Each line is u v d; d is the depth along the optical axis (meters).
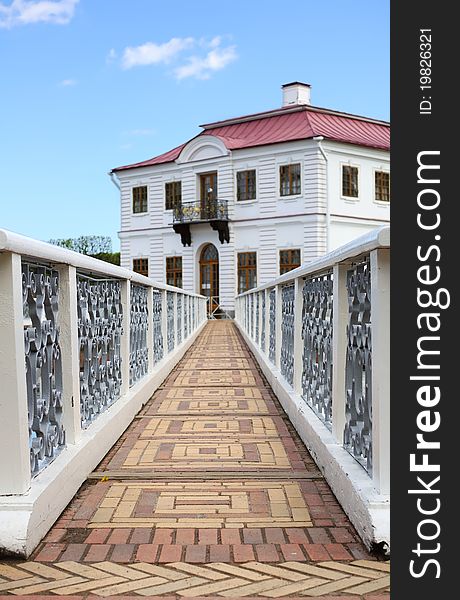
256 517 3.35
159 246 36.16
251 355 12.18
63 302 3.81
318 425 4.52
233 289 33.19
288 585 2.54
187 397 7.18
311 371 5.18
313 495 3.71
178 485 3.91
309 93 37.12
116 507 3.50
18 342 2.91
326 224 30.86
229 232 33.19
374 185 32.81
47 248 3.24
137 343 6.70
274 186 31.86
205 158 33.84
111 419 4.80
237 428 5.54
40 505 2.98
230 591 2.49
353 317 3.57
